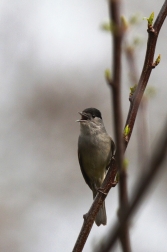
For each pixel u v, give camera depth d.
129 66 5.20
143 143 4.43
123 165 3.26
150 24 5.19
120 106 3.15
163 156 2.57
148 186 2.60
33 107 18.34
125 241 2.82
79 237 6.14
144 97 5.09
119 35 3.08
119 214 2.78
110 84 3.13
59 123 18.12
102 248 2.82
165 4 5.28
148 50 5.21
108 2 3.04
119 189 3.19
